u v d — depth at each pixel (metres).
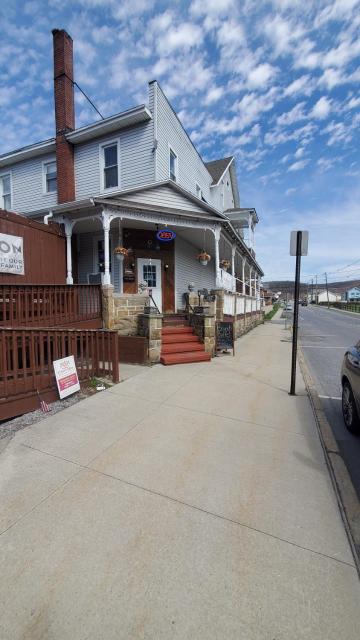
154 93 10.04
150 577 1.81
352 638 1.51
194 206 10.45
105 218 8.23
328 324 23.56
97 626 1.55
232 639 1.49
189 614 1.61
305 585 1.78
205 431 3.80
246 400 4.95
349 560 1.96
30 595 1.70
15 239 7.30
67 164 11.04
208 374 6.53
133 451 3.29
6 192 13.14
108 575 1.82
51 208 8.72
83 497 2.54
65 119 10.98
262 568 1.89
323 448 3.43
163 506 2.44
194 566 1.89
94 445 3.42
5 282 7.07
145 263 10.71
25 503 2.46
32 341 4.52
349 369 4.13
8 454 3.23
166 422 4.06
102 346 5.87
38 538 2.10
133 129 10.37
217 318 10.37
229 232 11.52
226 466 3.03
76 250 11.03
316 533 2.19
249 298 17.61
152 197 9.46
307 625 1.56
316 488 2.71
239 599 1.69
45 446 3.39
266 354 9.22
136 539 2.10
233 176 21.27
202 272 14.27
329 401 5.33
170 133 11.35
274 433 3.78
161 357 7.47
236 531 2.19
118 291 10.16
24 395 4.34
